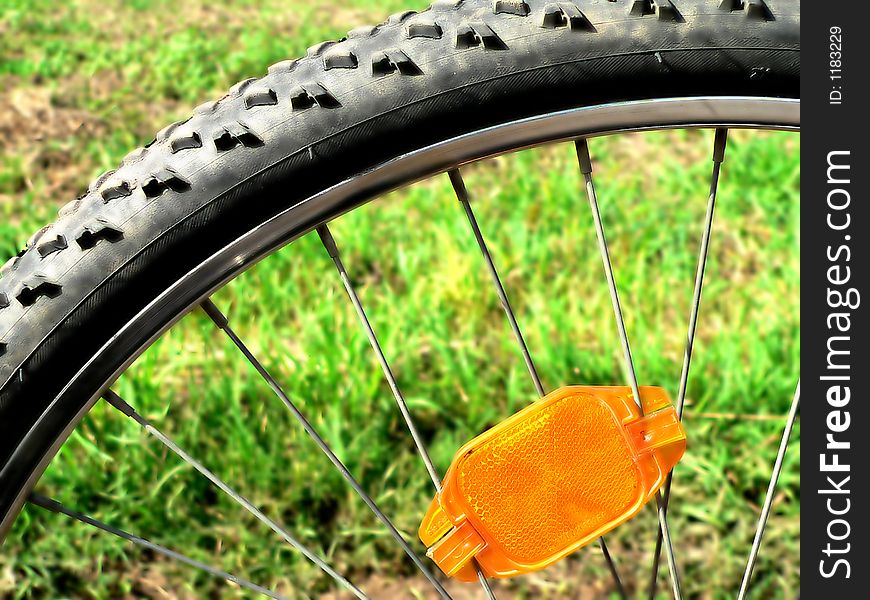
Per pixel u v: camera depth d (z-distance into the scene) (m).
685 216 1.17
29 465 0.58
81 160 1.29
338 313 0.99
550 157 1.34
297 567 0.81
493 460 0.58
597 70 0.56
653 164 1.34
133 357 0.57
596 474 0.59
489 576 0.60
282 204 0.56
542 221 1.16
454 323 1.00
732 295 1.03
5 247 1.04
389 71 0.56
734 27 0.56
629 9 0.56
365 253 1.10
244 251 0.57
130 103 1.45
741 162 1.29
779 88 0.57
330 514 0.84
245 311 0.98
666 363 0.93
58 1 1.94
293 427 0.87
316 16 1.93
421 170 0.57
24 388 0.56
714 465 0.84
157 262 0.56
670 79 0.56
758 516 0.83
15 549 0.80
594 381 0.91
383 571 0.82
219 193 0.56
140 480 0.84
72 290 0.56
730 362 0.90
